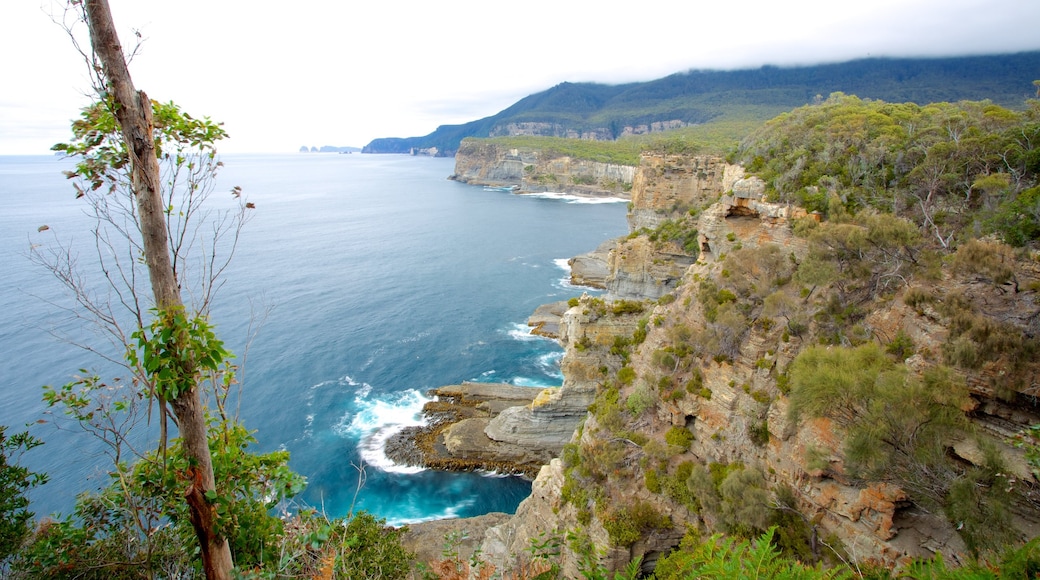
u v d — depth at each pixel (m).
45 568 13.81
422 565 26.52
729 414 29.84
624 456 32.31
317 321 83.38
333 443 54.12
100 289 81.31
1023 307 21.22
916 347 23.11
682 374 33.53
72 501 39.88
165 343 9.45
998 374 19.78
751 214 40.53
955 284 23.77
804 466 24.42
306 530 14.22
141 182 9.32
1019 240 24.31
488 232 160.62
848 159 36.91
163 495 11.91
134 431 47.28
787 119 49.97
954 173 31.55
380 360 71.44
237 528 11.34
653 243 75.50
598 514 30.34
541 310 90.50
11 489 15.11
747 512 24.53
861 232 27.94
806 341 27.88
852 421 21.39
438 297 98.06
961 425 19.30
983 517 17.16
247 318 82.38
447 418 58.50
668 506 29.41
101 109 9.41
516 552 34.44
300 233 154.88
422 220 183.00
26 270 92.75
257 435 54.81
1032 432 17.16
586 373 50.06
